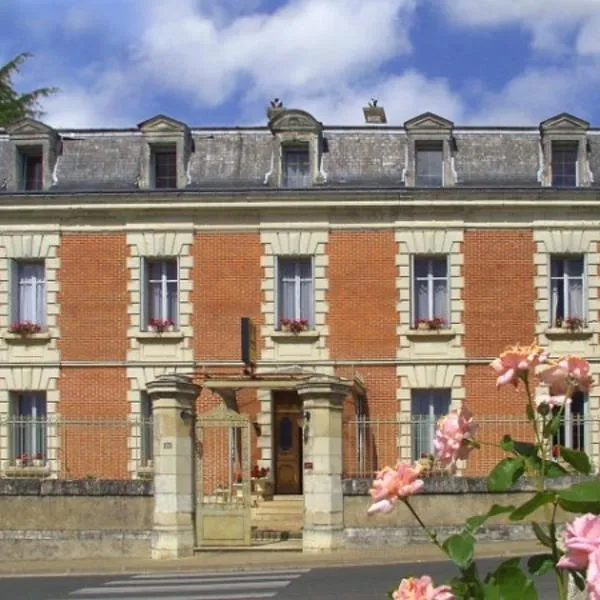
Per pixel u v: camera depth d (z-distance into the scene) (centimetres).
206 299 3105
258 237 3114
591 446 2936
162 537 2205
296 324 3080
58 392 3094
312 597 1617
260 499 2891
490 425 2886
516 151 3198
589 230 3081
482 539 2227
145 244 3119
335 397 2236
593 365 3041
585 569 378
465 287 3077
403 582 462
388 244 3098
